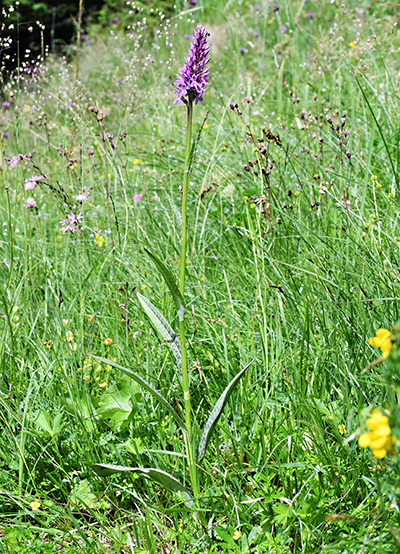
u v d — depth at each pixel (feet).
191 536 6.58
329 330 8.34
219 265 10.91
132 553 6.28
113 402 7.94
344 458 6.90
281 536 6.40
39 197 15.25
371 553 5.82
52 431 7.57
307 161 13.12
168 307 9.66
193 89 6.06
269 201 9.45
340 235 10.11
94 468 6.46
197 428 7.53
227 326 8.93
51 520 7.06
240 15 29.40
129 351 8.82
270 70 21.85
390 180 12.16
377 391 7.43
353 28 20.30
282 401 7.80
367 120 14.35
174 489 6.65
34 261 11.59
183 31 26.53
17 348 9.23
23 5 41.57
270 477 6.64
